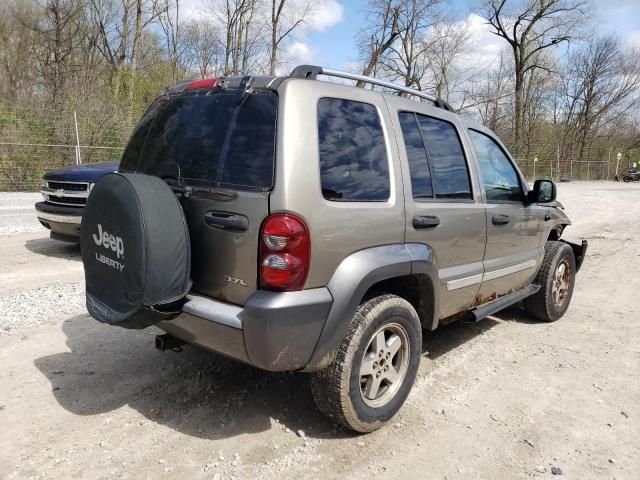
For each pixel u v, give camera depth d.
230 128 2.97
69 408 3.36
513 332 5.12
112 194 2.86
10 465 2.78
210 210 2.90
